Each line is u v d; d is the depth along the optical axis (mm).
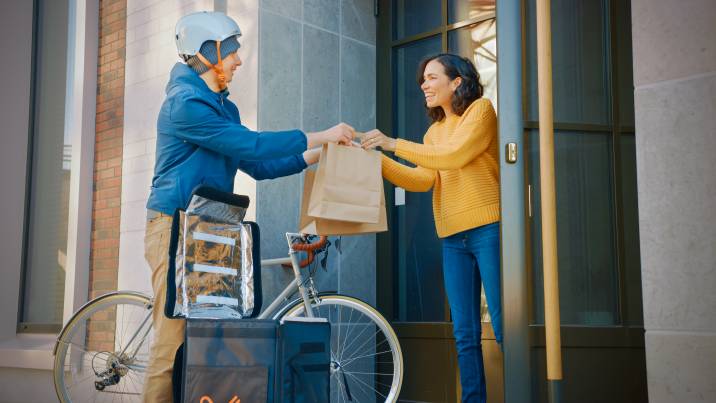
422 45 4402
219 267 2594
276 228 3988
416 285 4305
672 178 2469
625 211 2688
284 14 4121
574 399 2654
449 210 3174
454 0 4273
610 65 2756
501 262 2795
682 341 2418
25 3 5566
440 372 4125
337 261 4258
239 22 4090
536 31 2807
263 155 2750
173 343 2648
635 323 2619
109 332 4461
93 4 4895
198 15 2830
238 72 4059
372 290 4418
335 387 4117
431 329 4176
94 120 4848
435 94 3256
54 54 5414
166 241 2684
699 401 2375
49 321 5172
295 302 3758
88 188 4781
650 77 2525
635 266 2643
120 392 4164
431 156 3041
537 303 2752
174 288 2455
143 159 4500
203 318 2445
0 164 5469
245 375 2414
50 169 5328
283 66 4094
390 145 3088
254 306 2715
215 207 2594
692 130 2439
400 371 3824
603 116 2740
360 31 4508
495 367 3934
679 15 2477
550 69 2744
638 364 2604
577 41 2781
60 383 3766
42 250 5301
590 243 2699
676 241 2449
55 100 5363
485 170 3135
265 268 3918
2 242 5402
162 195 2715
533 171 2793
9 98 5508
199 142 2705
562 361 2674
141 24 4609
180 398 2584
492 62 4086
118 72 4730
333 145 2941
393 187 4457
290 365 2449
